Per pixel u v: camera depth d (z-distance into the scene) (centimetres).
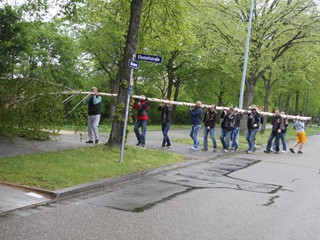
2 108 1158
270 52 2408
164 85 4031
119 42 2683
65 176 819
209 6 2434
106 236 522
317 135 4150
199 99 3803
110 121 2802
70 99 1347
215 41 2445
